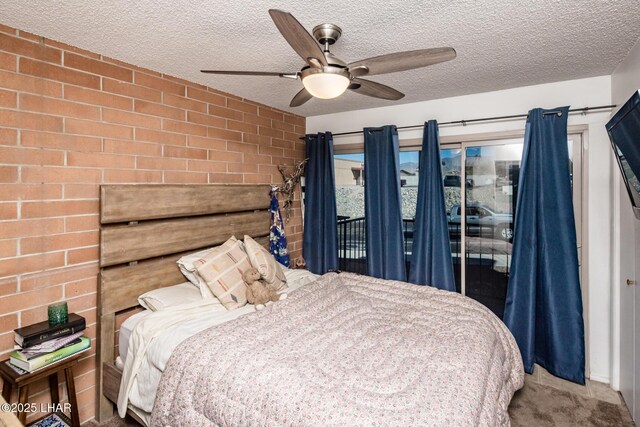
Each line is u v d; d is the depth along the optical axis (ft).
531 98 8.91
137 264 7.44
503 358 6.21
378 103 10.64
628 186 6.01
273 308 6.83
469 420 4.01
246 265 8.27
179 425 5.04
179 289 7.77
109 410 6.97
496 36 6.06
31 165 5.92
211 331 5.97
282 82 8.63
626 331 7.32
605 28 5.77
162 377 5.49
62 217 6.33
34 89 5.93
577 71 7.84
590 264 8.42
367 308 7.29
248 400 4.60
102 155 6.88
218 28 5.74
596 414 7.11
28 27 5.68
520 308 8.82
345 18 5.37
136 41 6.24
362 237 12.35
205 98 8.92
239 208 9.75
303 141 12.60
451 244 10.55
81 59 6.54
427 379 4.68
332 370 4.91
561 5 5.04
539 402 7.51
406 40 6.16
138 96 7.47
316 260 12.09
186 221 8.32
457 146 10.22
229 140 9.64
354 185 12.37
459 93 9.57
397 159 10.42
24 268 5.89
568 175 8.14
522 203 8.74
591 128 8.29
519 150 9.41
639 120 4.47
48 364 5.59
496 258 9.86
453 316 6.89
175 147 8.23
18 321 5.83
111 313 6.93
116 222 6.98
